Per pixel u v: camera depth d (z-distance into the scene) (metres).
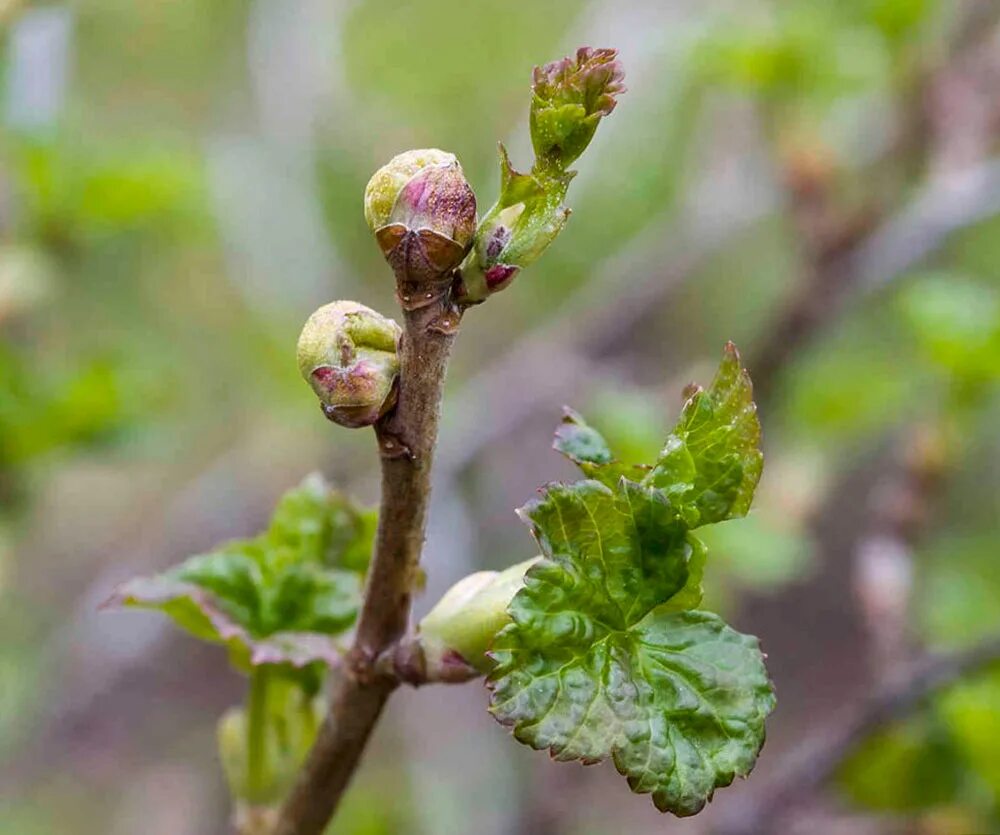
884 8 0.60
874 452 0.88
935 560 0.68
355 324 0.27
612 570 0.28
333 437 0.81
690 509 0.28
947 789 0.49
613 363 0.88
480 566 0.76
